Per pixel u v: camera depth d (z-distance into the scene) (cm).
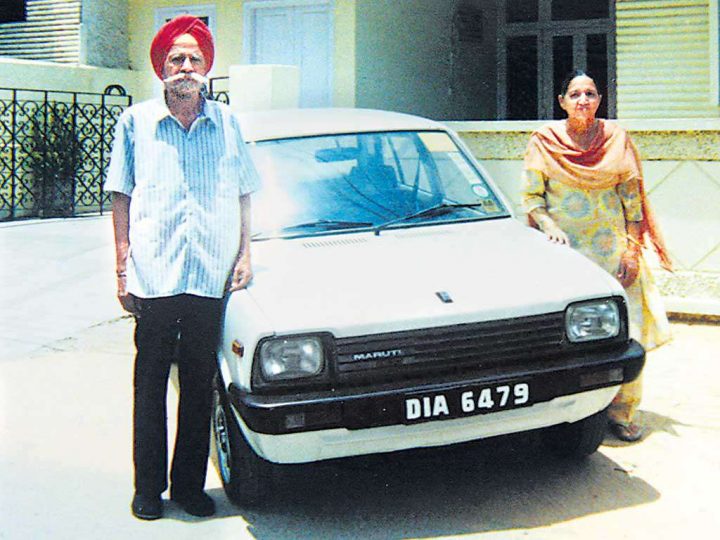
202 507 396
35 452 466
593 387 384
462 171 508
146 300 373
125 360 629
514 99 1429
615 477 429
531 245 442
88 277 850
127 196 382
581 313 388
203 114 379
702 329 692
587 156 459
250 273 396
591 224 466
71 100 1230
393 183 484
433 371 366
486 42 1418
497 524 381
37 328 700
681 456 452
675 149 704
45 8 1309
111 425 506
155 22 1291
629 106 937
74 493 418
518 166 749
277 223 450
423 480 431
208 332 384
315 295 377
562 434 442
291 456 360
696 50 901
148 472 391
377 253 421
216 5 1228
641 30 923
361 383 359
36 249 959
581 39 1366
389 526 381
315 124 518
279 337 354
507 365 375
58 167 1183
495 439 401
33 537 372
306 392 354
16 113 1171
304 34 1162
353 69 1117
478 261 416
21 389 567
